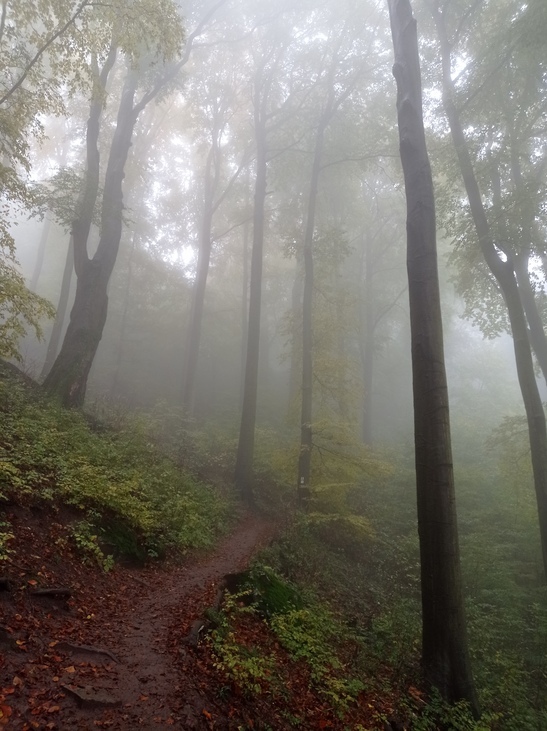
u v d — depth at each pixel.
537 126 15.30
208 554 9.13
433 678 6.29
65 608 4.96
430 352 7.33
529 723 6.63
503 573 11.57
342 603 9.16
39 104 9.80
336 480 14.75
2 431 8.09
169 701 3.86
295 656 5.64
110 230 14.67
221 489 14.84
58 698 3.53
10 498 6.07
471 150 14.23
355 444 15.30
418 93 8.58
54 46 9.58
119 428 13.72
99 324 14.02
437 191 15.28
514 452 14.88
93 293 13.97
